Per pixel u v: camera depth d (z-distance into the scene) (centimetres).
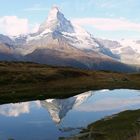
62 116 7862
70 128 5900
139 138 3725
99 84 17738
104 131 5122
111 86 17062
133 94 13375
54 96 12888
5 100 11806
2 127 6650
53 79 17950
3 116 8300
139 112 6706
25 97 12531
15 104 10800
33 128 6431
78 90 15175
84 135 4962
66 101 11362
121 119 6081
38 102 11200
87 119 7244
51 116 8100
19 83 16050
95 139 4647
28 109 9562
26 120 7562
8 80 16262
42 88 15425
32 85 16038
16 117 8112
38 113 8700
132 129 4934
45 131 5991
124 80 19562
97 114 8069
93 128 5503
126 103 10338
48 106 10175
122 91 14825
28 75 17562
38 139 5325
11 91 14112
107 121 6031
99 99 11788
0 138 5512
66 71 19900
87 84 17425
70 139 4862
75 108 9519
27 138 5462
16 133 5938
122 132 4784
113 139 4316
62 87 16000
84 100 11594
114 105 9931
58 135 5509
